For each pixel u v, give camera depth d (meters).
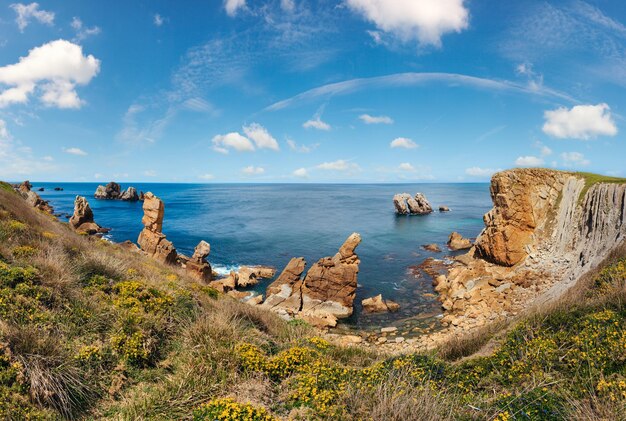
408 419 5.73
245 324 11.16
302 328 13.17
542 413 5.73
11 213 17.20
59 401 6.01
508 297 26.52
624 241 18.88
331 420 6.11
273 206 120.06
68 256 12.10
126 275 12.12
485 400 6.53
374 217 87.62
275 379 7.94
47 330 7.39
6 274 8.48
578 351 7.51
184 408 6.43
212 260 43.41
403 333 23.05
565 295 14.63
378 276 36.88
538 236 32.97
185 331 9.30
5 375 5.80
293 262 30.23
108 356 7.50
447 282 32.56
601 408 5.54
